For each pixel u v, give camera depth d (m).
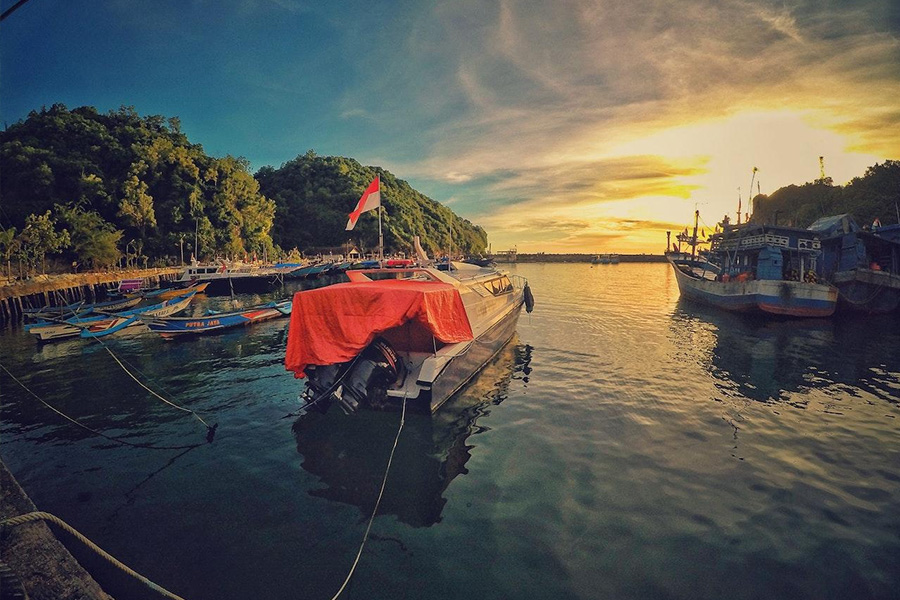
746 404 10.54
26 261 42.19
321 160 132.12
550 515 6.09
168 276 57.12
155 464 7.88
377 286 9.83
